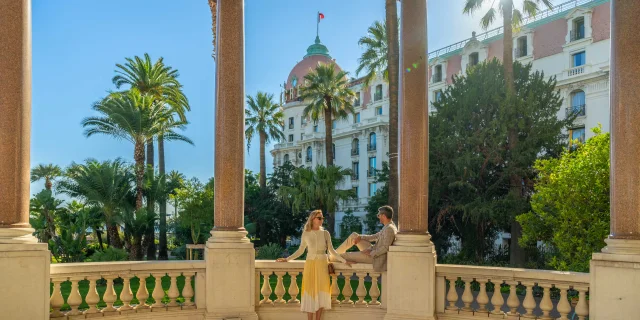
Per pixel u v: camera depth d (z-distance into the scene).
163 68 38.03
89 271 6.38
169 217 37.78
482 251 25.22
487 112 23.89
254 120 48.97
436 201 24.42
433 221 24.72
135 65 36.53
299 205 36.78
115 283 17.81
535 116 23.48
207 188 34.53
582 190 12.00
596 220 11.88
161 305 6.86
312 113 39.38
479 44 41.44
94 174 26.75
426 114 7.26
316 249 7.01
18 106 5.75
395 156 21.45
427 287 6.83
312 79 38.50
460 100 24.77
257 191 46.47
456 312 6.85
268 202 44.47
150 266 6.82
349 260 7.48
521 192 23.23
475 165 23.33
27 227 5.83
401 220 7.18
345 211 52.22
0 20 5.69
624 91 5.77
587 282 5.91
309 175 36.59
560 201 12.81
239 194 7.28
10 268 5.52
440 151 24.28
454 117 24.44
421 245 6.94
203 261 7.13
